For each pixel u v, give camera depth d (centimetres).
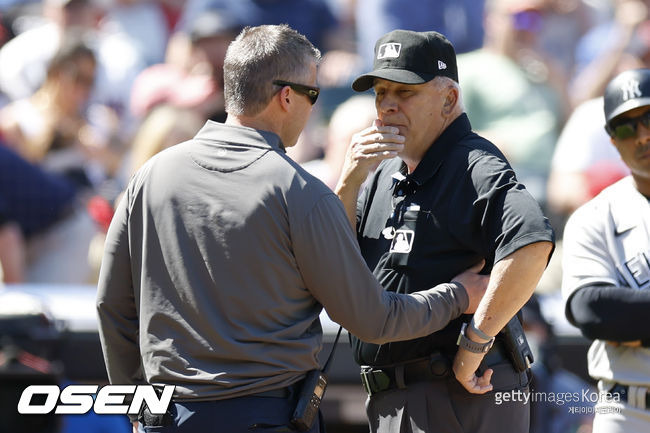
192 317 1097
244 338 1086
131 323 1186
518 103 2412
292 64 1128
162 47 2619
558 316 1966
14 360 1395
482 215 1147
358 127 2211
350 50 2645
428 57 1179
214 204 1098
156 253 1119
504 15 2475
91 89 2402
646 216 1303
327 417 1861
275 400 1102
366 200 1276
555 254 2184
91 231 2217
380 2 2627
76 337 1903
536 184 2348
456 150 1188
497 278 1119
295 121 1151
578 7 2661
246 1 2544
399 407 1212
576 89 2622
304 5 2591
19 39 2566
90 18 2591
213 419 1084
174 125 2262
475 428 1186
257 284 1089
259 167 1103
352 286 1098
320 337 1148
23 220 2141
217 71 2344
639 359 1273
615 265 1305
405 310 1117
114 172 2347
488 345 1141
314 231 1088
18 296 1468
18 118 2334
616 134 1318
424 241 1186
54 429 1415
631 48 2617
